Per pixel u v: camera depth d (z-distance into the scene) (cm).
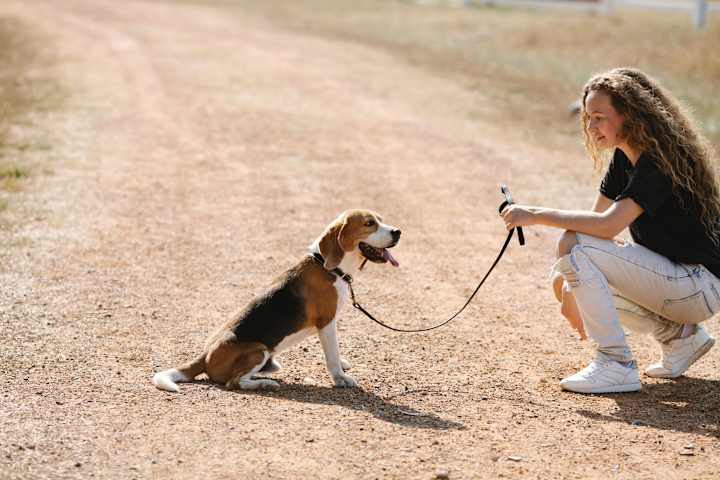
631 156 686
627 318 731
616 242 696
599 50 2597
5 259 1001
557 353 788
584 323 707
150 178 1404
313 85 2247
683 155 666
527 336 829
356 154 1603
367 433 614
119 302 889
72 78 2233
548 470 567
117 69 2397
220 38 3022
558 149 1672
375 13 3603
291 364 754
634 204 666
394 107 2023
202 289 938
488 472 562
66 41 2859
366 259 714
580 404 675
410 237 1150
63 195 1281
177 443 591
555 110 1995
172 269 998
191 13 3703
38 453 573
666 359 730
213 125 1797
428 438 610
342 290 704
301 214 1238
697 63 2248
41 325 820
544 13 3419
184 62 2530
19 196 1260
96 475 548
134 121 1811
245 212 1239
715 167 685
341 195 1341
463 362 762
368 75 2392
